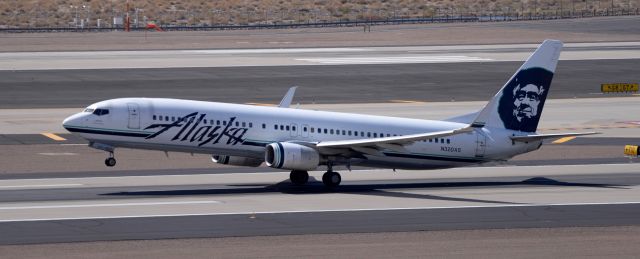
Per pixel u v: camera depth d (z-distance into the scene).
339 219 164.88
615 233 155.25
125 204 178.00
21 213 167.25
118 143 196.00
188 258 134.38
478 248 143.12
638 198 191.88
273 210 173.25
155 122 196.62
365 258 135.75
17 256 134.38
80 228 154.25
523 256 138.12
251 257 135.62
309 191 198.62
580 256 138.50
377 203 182.88
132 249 139.50
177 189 198.62
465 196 193.75
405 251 140.50
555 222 164.75
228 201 183.00
